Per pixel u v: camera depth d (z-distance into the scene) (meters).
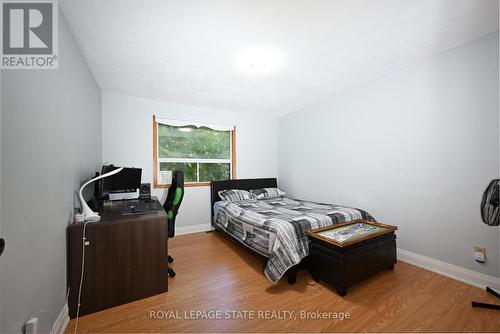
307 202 3.53
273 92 3.12
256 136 4.42
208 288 1.92
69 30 1.62
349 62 2.28
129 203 2.52
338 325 1.44
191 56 2.09
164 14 1.50
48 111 1.25
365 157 2.89
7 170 0.87
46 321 1.19
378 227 2.21
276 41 1.86
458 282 1.97
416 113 2.34
